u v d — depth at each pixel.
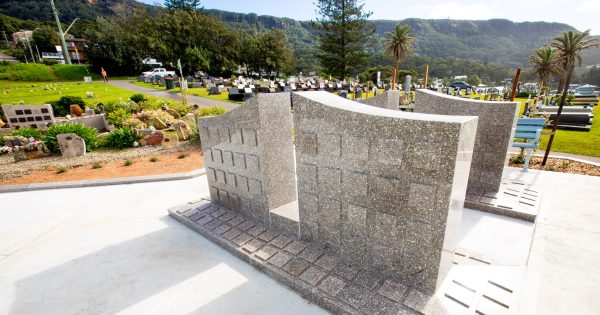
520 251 3.50
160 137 9.75
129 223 4.61
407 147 2.42
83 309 2.88
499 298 2.56
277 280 3.15
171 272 3.39
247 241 3.75
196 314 2.76
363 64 35.59
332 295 2.71
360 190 2.84
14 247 4.02
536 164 6.52
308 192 3.34
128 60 46.84
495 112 4.62
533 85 39.22
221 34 50.47
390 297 2.61
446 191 2.30
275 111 3.77
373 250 2.92
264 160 3.77
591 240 3.64
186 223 4.44
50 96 21.84
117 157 8.43
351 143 2.77
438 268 2.52
